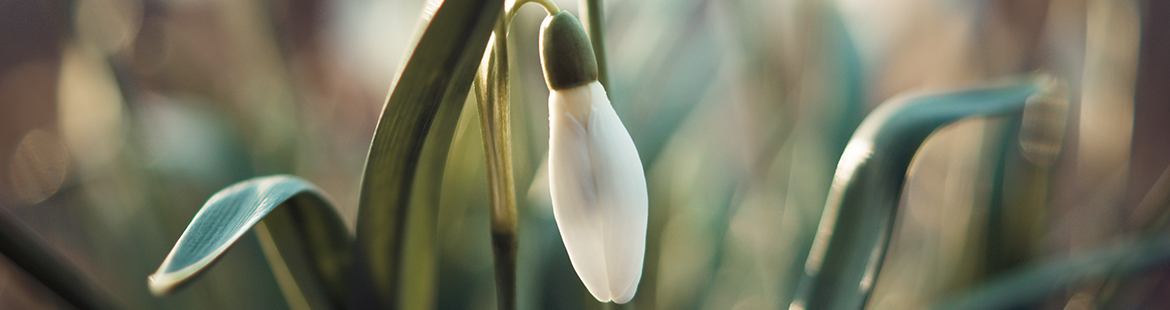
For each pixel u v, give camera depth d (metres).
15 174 0.44
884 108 0.18
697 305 0.35
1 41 0.63
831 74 0.31
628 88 0.33
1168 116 0.46
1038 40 0.40
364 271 0.17
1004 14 0.41
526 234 0.23
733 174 0.42
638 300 0.31
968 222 0.32
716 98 0.40
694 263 0.39
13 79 0.60
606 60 0.16
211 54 0.47
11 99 0.58
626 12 0.36
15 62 0.62
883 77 0.50
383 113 0.15
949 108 0.18
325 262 0.17
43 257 0.18
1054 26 0.39
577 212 0.15
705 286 0.36
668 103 0.33
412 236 0.17
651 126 0.32
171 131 0.31
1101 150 0.39
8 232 0.18
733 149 0.43
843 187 0.18
